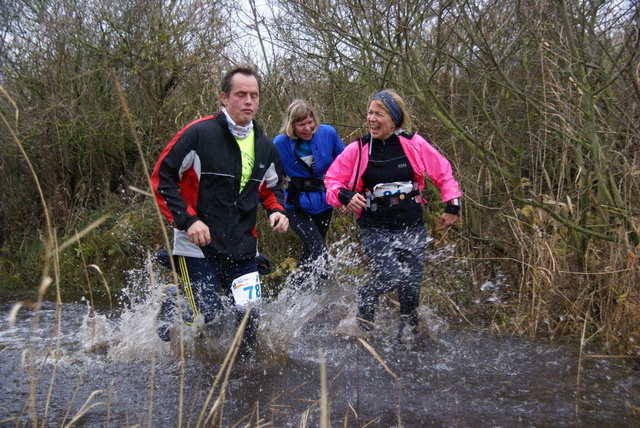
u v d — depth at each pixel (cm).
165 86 927
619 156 511
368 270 571
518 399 322
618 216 477
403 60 586
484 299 547
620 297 421
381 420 293
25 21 1000
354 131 672
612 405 313
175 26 900
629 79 499
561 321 473
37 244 887
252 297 375
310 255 538
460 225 586
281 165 399
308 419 294
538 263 500
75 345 437
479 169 612
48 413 305
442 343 438
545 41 525
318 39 710
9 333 482
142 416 298
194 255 367
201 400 320
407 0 586
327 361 390
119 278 758
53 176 952
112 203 903
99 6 932
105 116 939
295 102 521
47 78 978
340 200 439
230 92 359
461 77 647
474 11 566
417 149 439
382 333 461
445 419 295
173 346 405
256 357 383
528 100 511
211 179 358
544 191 587
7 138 947
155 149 898
